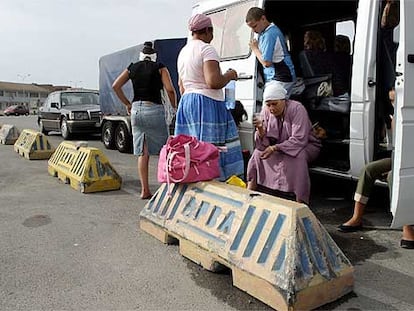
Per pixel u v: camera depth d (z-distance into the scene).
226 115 4.34
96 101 14.41
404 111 3.10
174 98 5.34
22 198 5.63
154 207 4.10
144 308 2.77
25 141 9.77
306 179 4.25
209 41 4.33
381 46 3.95
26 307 2.79
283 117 4.34
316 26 5.95
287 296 2.54
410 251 3.66
